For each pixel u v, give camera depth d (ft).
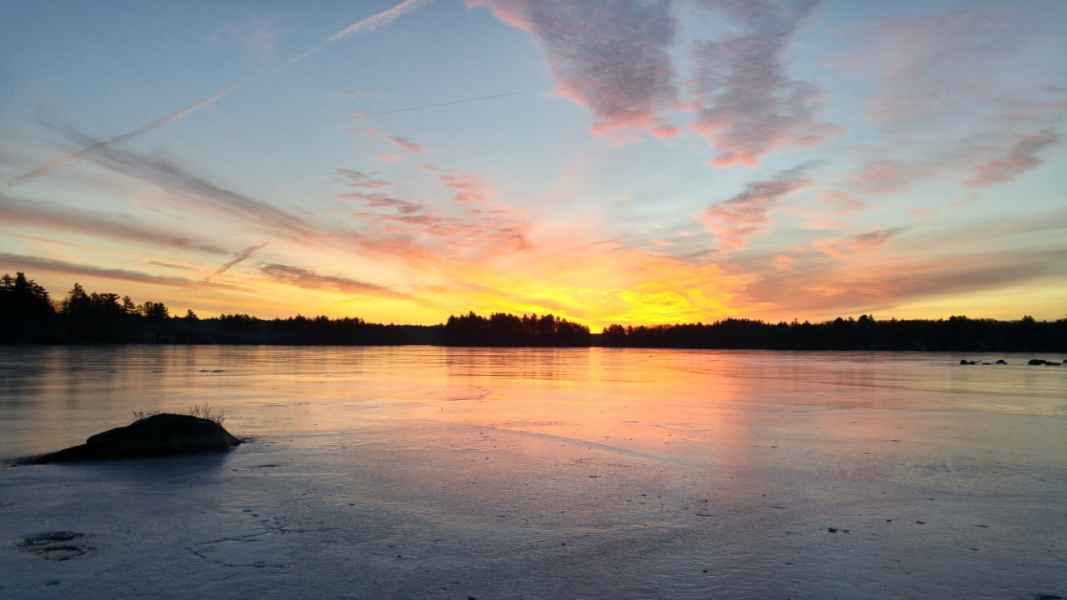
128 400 78.38
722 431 56.34
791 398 90.58
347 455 43.91
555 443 49.32
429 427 57.62
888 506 31.63
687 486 35.42
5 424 57.21
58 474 37.55
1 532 26.43
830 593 20.92
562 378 139.95
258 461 41.68
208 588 20.76
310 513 29.63
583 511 30.32
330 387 103.86
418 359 262.47
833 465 41.37
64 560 23.17
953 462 42.57
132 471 38.47
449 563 23.40
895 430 57.62
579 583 21.68
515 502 31.83
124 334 483.92
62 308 473.67
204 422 46.62
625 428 57.77
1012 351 513.86
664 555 24.49
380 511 30.04
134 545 24.91
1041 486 35.88
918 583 21.80
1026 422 63.93
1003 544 25.95
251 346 498.69
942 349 557.33
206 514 29.32
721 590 21.09
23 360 191.62
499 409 73.10
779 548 25.35
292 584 21.22
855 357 357.41
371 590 20.81
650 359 324.80
